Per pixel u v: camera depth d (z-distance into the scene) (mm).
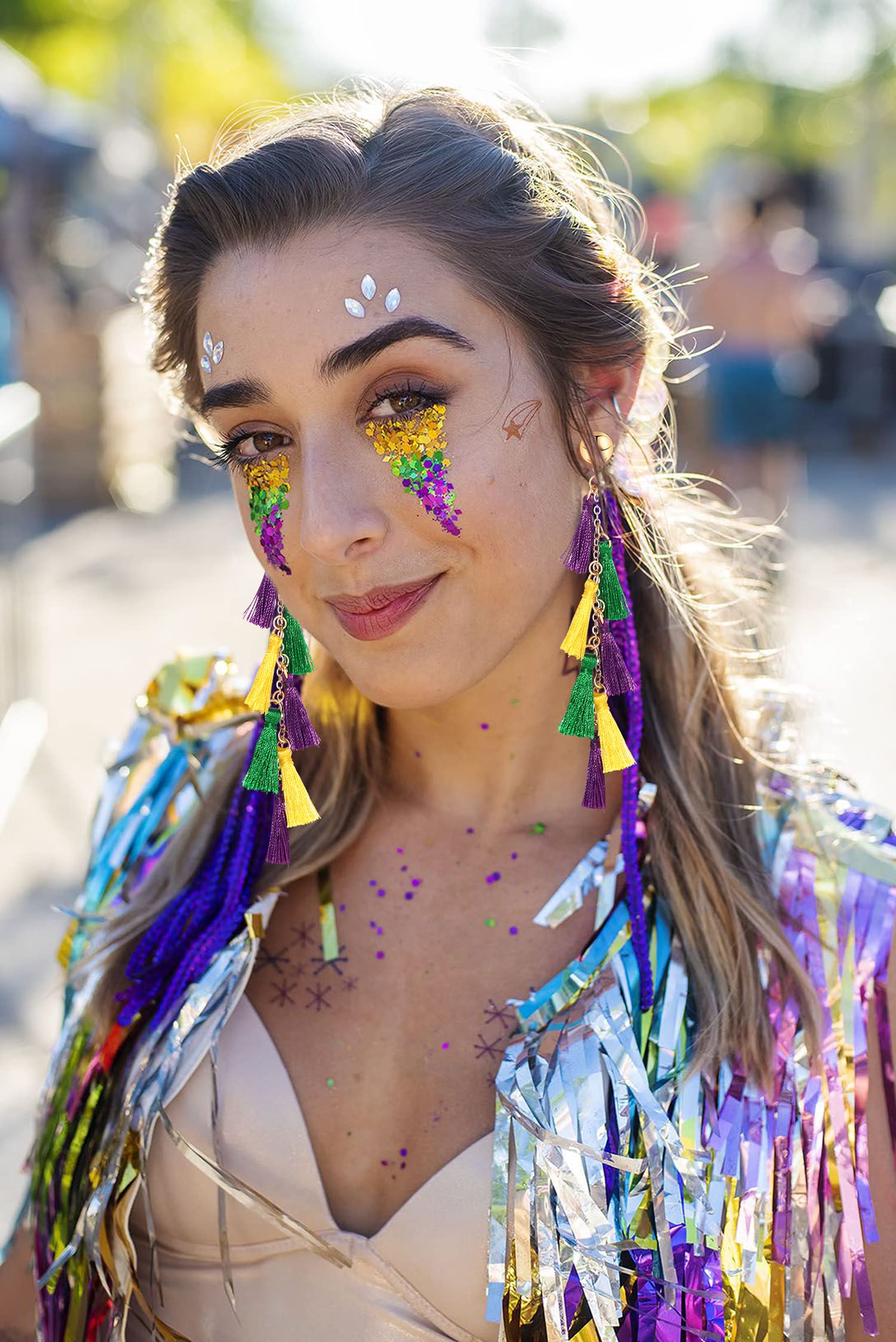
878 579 7219
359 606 1336
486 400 1325
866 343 12703
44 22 16453
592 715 1423
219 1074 1451
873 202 30234
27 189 10188
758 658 1637
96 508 9344
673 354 1614
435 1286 1349
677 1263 1320
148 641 6312
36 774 4762
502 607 1354
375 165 1312
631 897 1441
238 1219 1414
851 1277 1346
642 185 17562
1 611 6051
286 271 1301
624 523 1508
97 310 10750
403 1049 1441
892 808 4055
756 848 1494
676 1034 1397
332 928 1525
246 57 24250
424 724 1543
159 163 15484
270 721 1424
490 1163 1361
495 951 1476
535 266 1347
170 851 1644
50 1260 1559
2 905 3842
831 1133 1368
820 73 31656
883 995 1407
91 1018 1616
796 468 11062
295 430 1345
